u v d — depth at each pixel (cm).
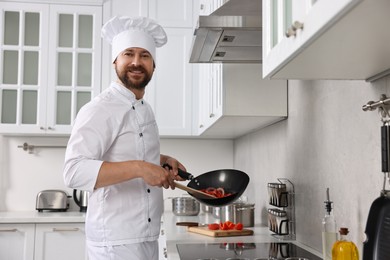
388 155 119
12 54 338
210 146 385
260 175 285
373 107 127
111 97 175
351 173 151
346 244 127
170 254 171
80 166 155
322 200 176
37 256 317
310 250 179
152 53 191
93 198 172
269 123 252
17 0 336
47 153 371
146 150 179
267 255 168
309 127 192
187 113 342
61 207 351
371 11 72
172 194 375
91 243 173
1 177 365
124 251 168
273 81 222
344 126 157
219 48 190
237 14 172
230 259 158
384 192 119
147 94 340
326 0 77
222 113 219
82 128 163
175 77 344
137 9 345
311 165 189
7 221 315
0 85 332
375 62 112
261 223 275
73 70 339
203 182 211
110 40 203
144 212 173
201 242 199
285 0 106
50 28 338
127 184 170
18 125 331
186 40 346
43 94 334
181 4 349
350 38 88
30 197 366
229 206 254
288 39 101
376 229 121
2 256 315
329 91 170
